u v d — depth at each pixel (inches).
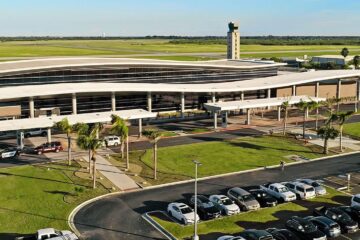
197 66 4244.6
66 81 3683.6
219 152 2755.9
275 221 1779.0
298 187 2036.2
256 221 1777.8
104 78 3846.0
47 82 3609.7
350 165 2529.5
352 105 4507.9
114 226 1715.1
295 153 2755.9
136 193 2066.9
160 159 2598.4
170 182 2218.3
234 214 1835.6
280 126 3496.6
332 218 1727.4
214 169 2428.6
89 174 2311.8
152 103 3949.3
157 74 4067.4
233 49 6560.0
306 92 4616.1
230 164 2519.7
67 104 3531.0
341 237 1648.6
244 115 3922.2
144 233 1659.7
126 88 3474.4
